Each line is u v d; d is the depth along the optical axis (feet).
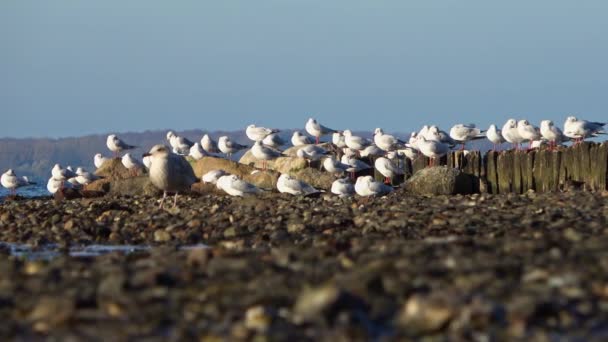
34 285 42.88
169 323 35.53
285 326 34.30
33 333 34.96
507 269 42.45
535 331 33.19
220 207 92.27
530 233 59.41
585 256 46.06
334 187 102.32
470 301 35.45
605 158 105.91
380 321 34.86
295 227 70.23
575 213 74.28
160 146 87.25
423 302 34.71
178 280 42.80
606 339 32.45
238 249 56.29
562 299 36.88
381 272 42.16
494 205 85.25
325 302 35.47
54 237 71.20
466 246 50.57
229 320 35.53
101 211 91.97
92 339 33.73
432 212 77.87
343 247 54.70
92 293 40.50
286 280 41.34
